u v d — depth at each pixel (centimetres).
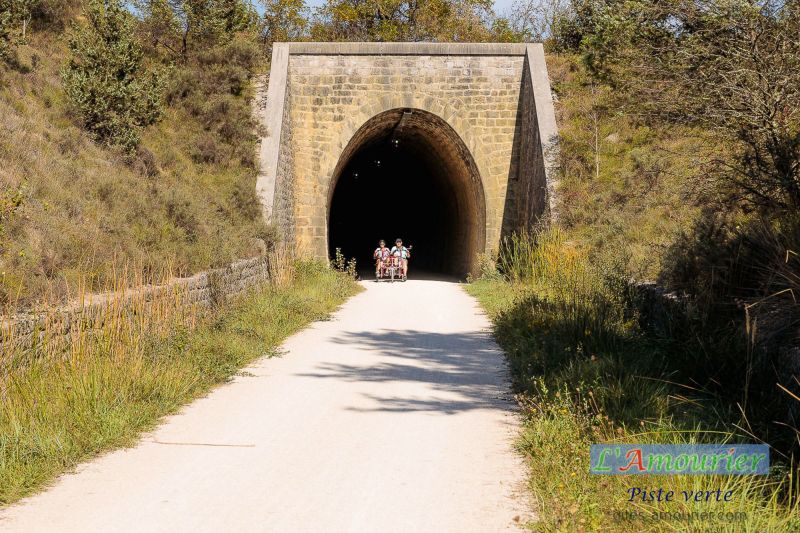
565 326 1110
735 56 1088
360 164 4153
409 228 4844
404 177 4409
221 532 470
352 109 2711
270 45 4203
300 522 488
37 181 1266
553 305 1301
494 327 1409
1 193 1064
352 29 4516
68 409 687
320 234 2697
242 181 2227
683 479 518
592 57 1425
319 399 851
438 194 3859
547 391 755
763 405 713
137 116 1948
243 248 1727
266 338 1229
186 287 1190
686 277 1062
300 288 1911
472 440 687
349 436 700
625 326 1105
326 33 4481
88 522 484
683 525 453
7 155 1300
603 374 821
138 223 1418
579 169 2361
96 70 1891
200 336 1073
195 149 2272
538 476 571
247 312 1372
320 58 2706
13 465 567
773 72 1053
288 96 2633
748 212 1098
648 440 610
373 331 1403
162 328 992
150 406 761
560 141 2431
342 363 1074
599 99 2538
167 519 491
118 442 661
